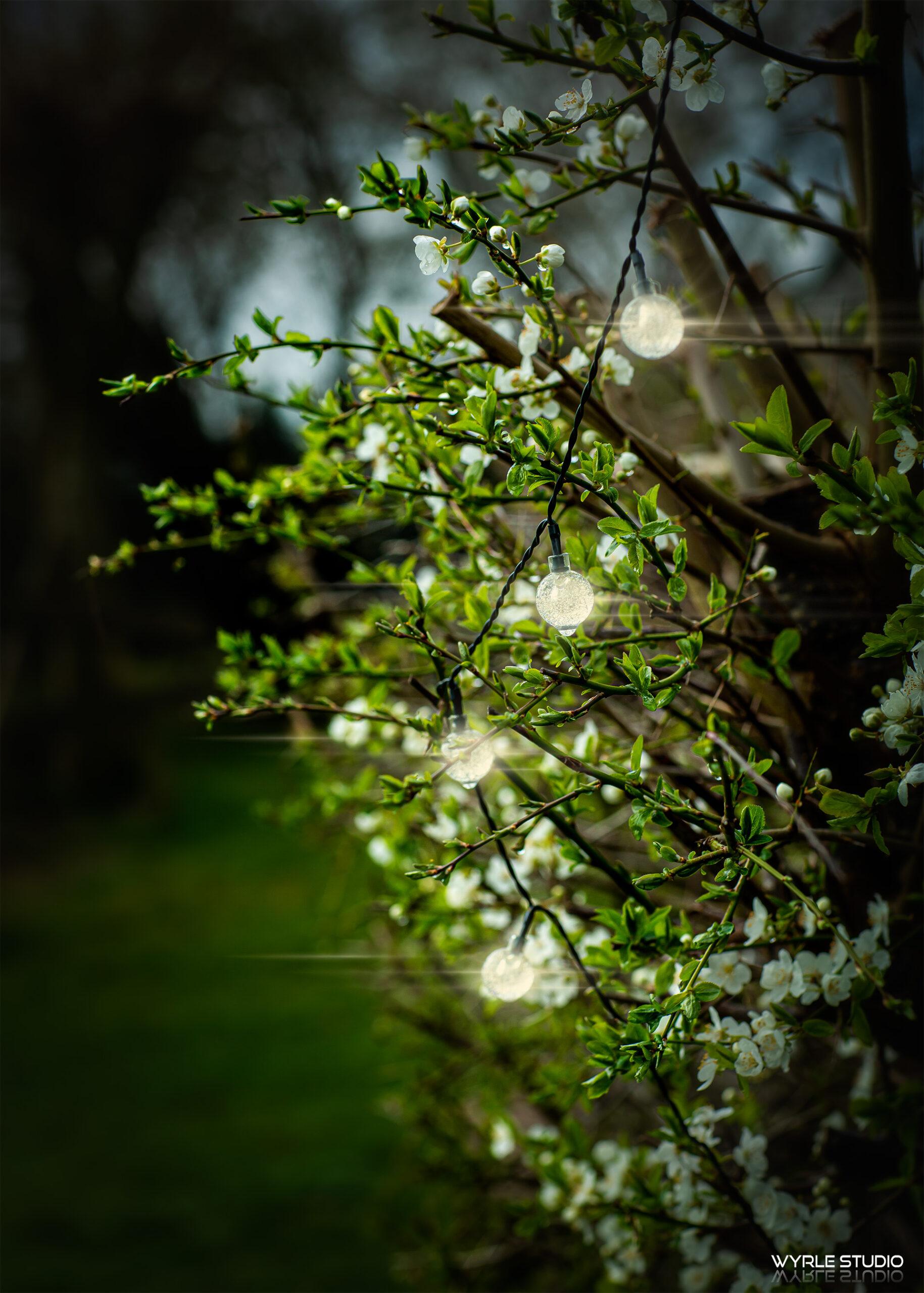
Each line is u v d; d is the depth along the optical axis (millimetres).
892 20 1058
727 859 982
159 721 6895
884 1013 1084
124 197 6621
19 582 7223
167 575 6863
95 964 4367
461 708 1029
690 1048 1093
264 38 6090
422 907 1242
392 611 1277
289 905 4820
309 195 6188
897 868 1126
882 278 1113
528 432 978
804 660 1137
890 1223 1196
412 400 1079
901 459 965
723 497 1109
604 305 1243
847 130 1180
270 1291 2254
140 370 7004
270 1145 2887
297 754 1472
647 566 1151
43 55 6297
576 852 1082
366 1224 2049
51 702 6656
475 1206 1552
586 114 987
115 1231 2547
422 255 979
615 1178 1177
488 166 1163
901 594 1109
